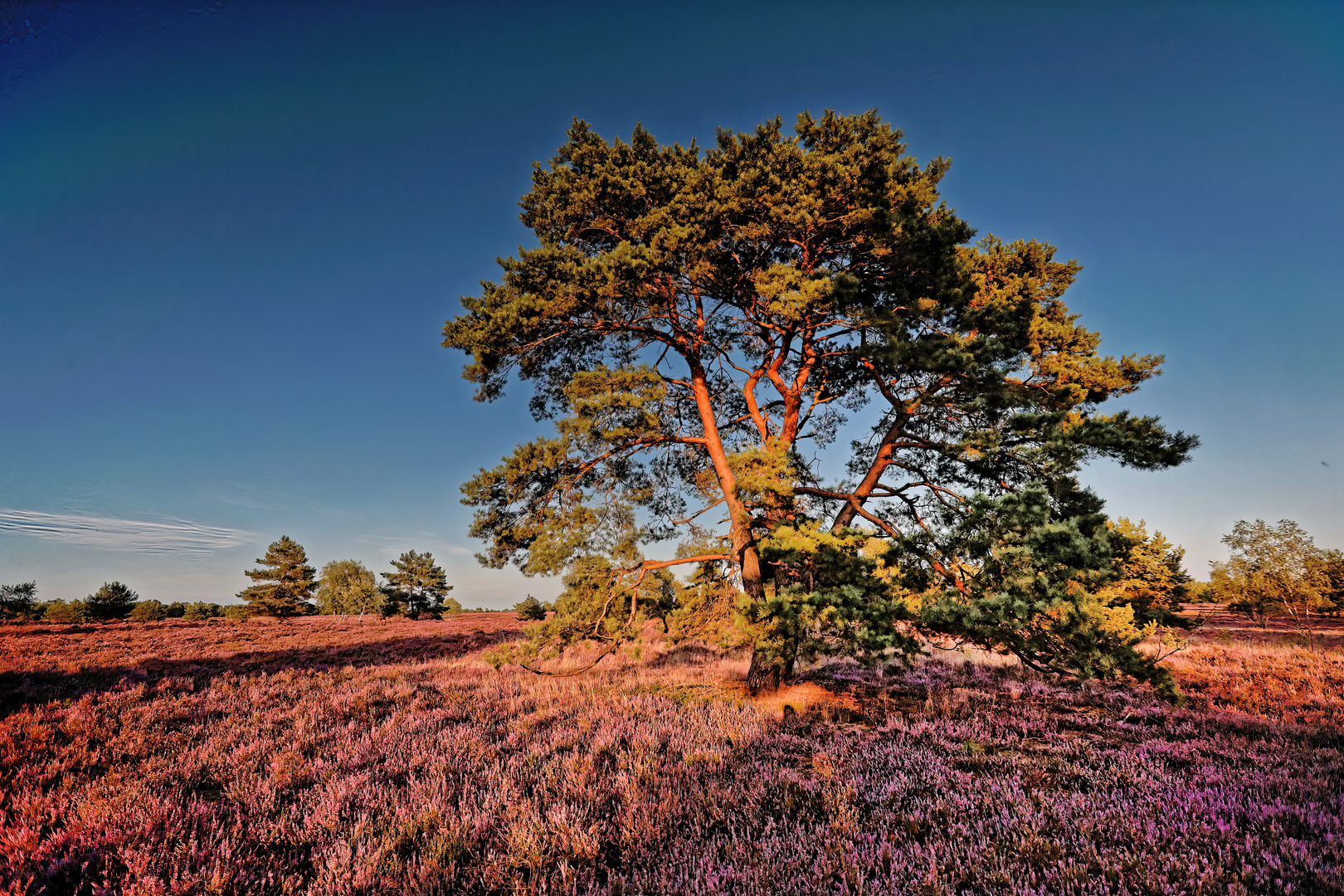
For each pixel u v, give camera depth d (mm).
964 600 7570
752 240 10398
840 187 9367
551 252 9891
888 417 10914
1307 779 5434
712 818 4852
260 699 11594
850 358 11258
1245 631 26922
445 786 5766
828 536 8156
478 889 4031
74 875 4191
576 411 9750
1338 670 12680
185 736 8461
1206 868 3730
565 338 11500
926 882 3680
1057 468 7906
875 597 7980
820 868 3928
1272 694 10516
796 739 7445
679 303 11133
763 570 10836
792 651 8273
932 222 9609
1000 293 12109
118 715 9953
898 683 12133
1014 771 6016
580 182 10367
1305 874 3627
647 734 7488
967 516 7785
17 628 30750
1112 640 7121
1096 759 6352
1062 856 4023
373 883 3984
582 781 5742
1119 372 12672
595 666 15664
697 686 11773
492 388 11414
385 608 43656
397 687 12898
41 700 11359
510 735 7984
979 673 13695
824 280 8211
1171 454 7488
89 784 5957
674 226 9195
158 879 3979
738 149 10930
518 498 10945
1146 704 9812
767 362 12180
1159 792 5188
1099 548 6973
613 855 4477
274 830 4902
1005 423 8688
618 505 11648
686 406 13383
